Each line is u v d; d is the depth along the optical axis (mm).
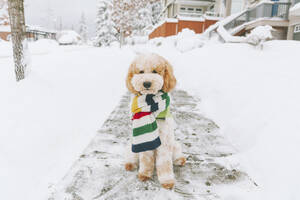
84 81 5793
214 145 3236
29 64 4406
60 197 2084
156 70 2115
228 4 22531
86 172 2479
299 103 3338
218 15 25172
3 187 2068
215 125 4004
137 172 2520
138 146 2158
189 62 9734
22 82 4137
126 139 3332
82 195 2117
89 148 3021
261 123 3266
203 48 11383
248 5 18922
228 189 2254
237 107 4180
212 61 8328
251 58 7480
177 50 16031
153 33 29719
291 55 6688
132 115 2414
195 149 3105
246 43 10023
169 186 2209
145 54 2223
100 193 2152
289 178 2172
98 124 3908
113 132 3576
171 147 2332
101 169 2547
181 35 16703
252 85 4762
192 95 6145
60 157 2771
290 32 13008
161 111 2229
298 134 2660
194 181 2379
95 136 3404
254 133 3178
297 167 2234
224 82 5711
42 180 2320
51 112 3621
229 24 17656
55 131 3215
